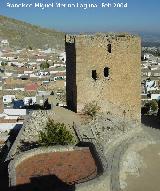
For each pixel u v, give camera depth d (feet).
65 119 151.84
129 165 127.65
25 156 101.35
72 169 95.04
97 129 144.97
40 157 102.01
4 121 203.31
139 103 164.66
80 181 86.94
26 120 155.22
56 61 524.93
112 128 149.59
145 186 114.83
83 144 116.88
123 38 157.17
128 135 152.15
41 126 144.15
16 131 194.70
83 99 159.22
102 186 84.74
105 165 93.97
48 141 119.75
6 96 297.74
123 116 163.84
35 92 304.71
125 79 160.97
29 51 632.79
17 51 625.00
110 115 160.97
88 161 99.09
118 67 159.22
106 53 157.17
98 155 101.24
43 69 449.89
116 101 162.09
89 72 157.48
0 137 181.27
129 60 159.63
